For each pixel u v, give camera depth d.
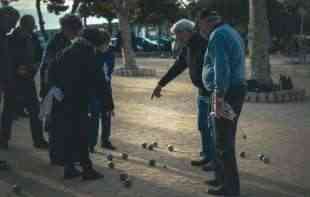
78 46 6.59
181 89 16.95
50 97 6.68
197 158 7.99
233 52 5.78
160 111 12.45
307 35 41.69
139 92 16.08
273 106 13.46
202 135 7.41
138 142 9.10
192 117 11.61
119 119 11.34
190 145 8.89
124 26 22.44
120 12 22.25
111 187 6.57
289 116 11.88
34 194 6.33
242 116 11.82
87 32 6.61
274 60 33.25
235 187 6.17
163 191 6.41
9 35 8.14
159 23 43.91
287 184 6.73
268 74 15.37
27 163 7.71
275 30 41.03
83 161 6.85
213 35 5.80
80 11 38.12
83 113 6.74
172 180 6.87
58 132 6.79
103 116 8.49
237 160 7.91
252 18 15.45
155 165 7.61
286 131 10.09
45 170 7.36
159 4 42.06
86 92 6.65
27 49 8.23
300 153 8.34
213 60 5.89
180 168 7.46
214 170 6.86
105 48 7.64
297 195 6.30
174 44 7.65
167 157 8.08
